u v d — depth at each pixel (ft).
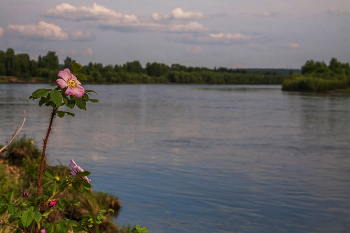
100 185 37.91
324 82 486.38
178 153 60.75
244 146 70.54
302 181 43.29
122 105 198.29
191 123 112.06
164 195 34.94
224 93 406.62
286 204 33.81
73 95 7.16
